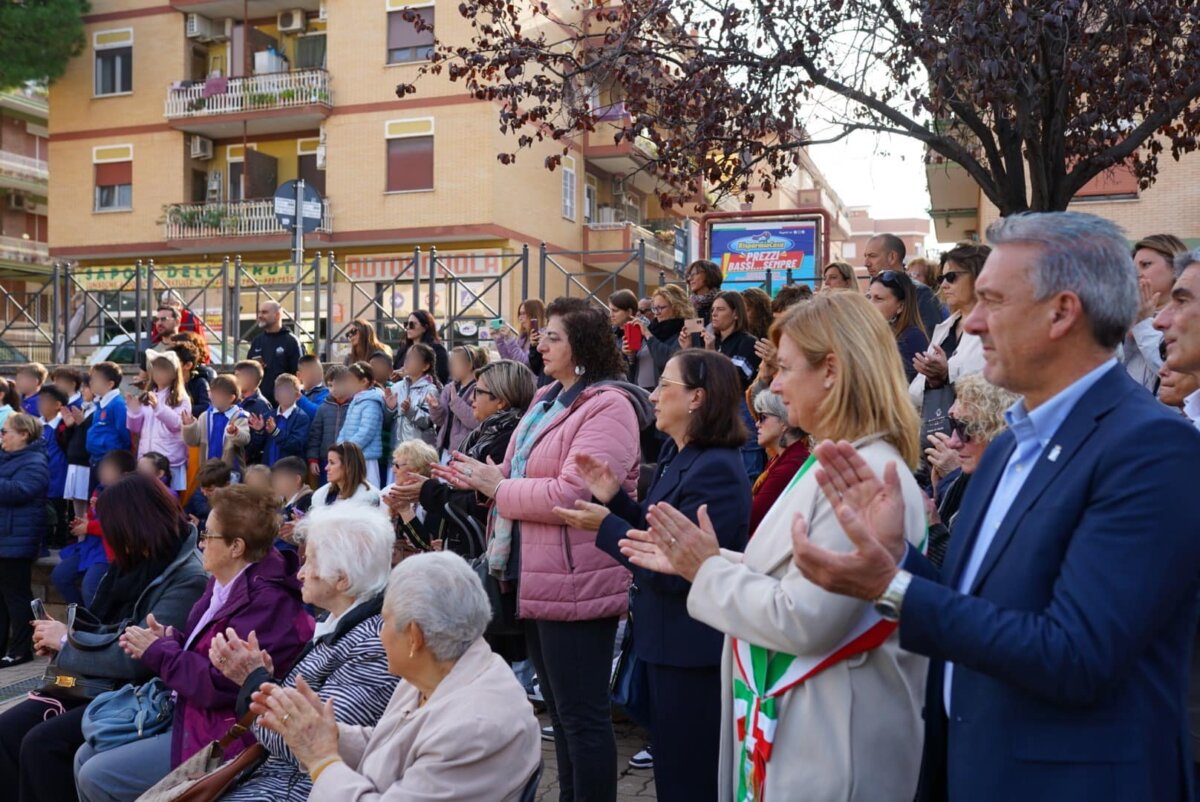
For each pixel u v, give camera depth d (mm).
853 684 2219
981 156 8672
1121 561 1731
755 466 6008
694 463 3326
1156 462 1766
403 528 5645
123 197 25828
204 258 25438
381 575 3438
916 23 6922
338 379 8562
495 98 8297
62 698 4410
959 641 1792
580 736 3797
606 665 3857
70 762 4180
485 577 4391
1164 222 14000
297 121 24344
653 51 7910
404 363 9000
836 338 2371
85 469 9383
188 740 3783
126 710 4031
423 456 5672
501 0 8555
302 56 24828
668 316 7605
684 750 3219
